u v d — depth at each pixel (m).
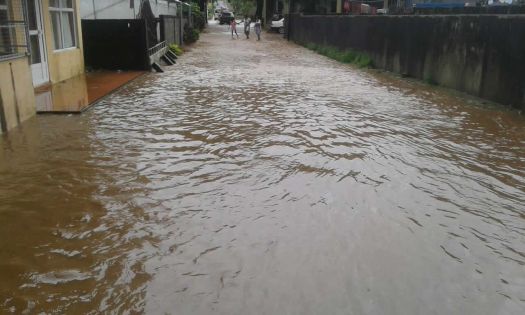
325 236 4.49
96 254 4.11
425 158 6.87
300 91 12.24
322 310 3.44
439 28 13.64
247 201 5.21
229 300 3.53
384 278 3.85
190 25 34.53
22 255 4.07
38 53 11.38
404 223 4.81
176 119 8.73
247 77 14.72
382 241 4.43
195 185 5.61
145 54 15.42
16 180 5.63
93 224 4.61
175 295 3.58
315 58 21.97
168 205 5.06
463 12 20.45
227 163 6.39
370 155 6.92
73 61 13.52
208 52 23.61
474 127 8.70
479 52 11.60
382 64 17.81
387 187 5.73
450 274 3.94
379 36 18.05
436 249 4.32
